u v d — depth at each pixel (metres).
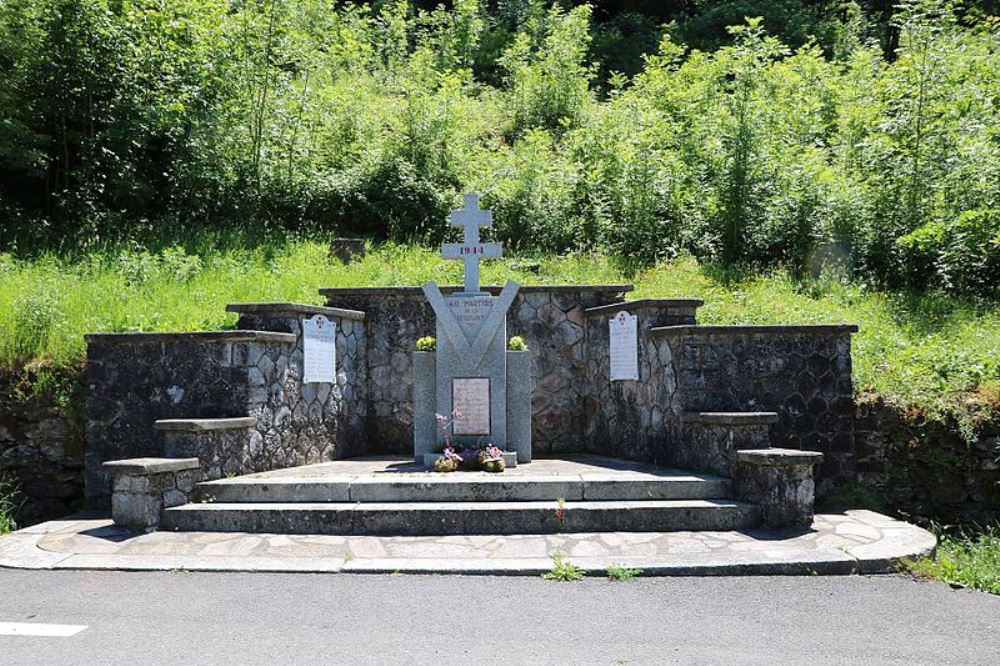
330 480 7.58
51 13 13.71
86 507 8.51
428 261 13.23
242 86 15.17
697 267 13.06
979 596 5.64
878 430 8.84
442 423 9.06
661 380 8.90
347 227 15.05
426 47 24.12
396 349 10.84
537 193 14.59
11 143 12.95
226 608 5.22
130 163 14.30
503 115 21.34
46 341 9.36
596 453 10.57
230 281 11.76
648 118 15.98
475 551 6.52
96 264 11.88
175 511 7.18
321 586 5.73
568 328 10.93
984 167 12.29
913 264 13.17
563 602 5.38
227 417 8.24
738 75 14.61
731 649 4.53
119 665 4.23
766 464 7.14
